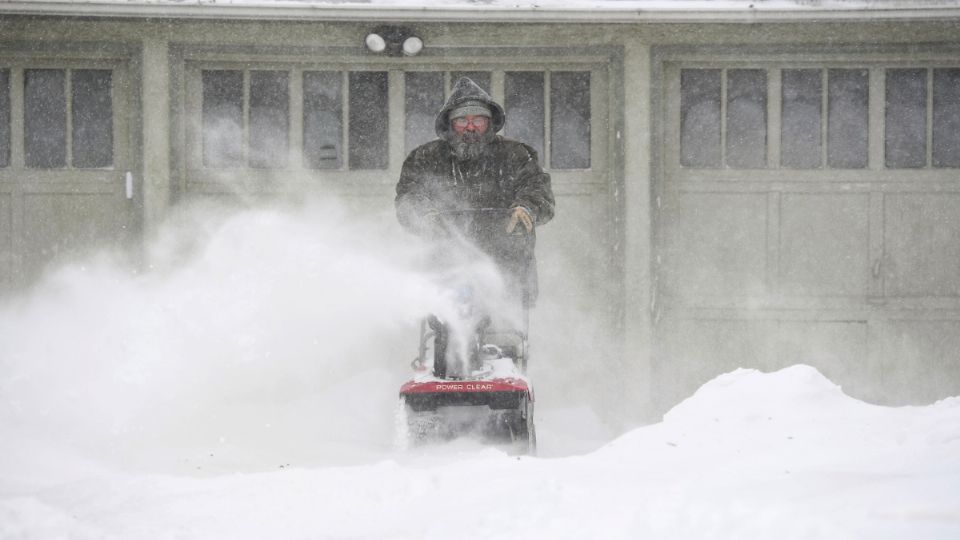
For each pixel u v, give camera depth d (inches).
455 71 1295.5
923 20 1230.3
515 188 956.0
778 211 1295.5
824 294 1295.5
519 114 1299.2
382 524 514.6
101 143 1270.9
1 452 777.6
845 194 1293.1
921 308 1290.6
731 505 465.4
